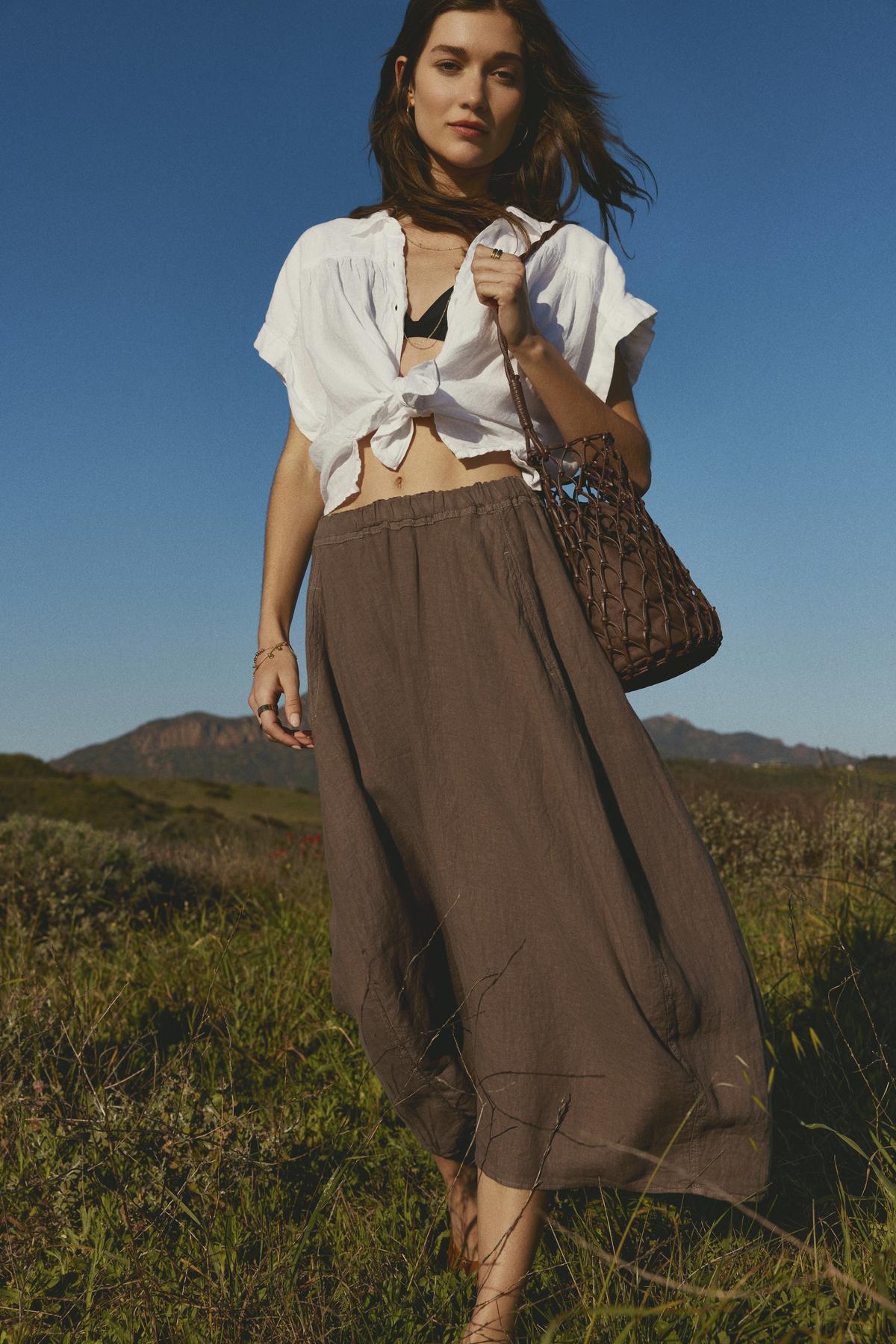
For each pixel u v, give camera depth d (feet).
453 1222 6.14
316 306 6.33
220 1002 10.66
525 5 6.42
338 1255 5.98
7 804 75.46
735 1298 4.87
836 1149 6.73
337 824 5.74
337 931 5.77
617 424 6.13
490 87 6.44
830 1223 6.02
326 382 6.24
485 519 5.65
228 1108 7.44
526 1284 5.35
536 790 5.38
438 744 5.61
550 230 6.40
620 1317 4.84
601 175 7.14
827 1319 4.83
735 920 5.63
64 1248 6.13
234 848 23.09
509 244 6.32
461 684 5.53
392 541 5.72
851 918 10.95
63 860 19.24
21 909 17.25
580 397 5.90
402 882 5.80
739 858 20.26
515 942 5.37
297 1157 7.08
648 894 5.46
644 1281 5.29
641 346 6.57
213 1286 5.32
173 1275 5.74
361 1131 7.86
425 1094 5.88
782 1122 7.30
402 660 5.68
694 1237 5.95
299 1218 6.59
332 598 5.91
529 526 5.73
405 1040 5.74
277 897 18.62
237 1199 6.59
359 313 6.12
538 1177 5.21
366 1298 5.42
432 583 5.63
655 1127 5.16
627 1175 5.17
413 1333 5.16
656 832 5.54
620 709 5.58
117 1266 5.87
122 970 12.45
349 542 5.86
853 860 16.06
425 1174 7.18
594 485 5.79
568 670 5.58
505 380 5.93
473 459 5.91
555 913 5.31
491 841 5.43
